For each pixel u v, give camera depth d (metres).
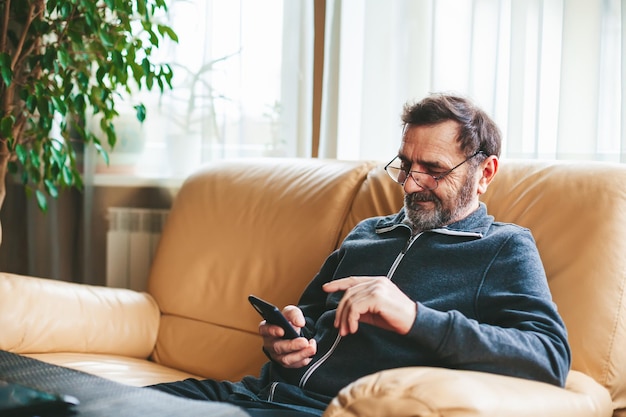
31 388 1.16
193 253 2.31
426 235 1.65
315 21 2.68
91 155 3.10
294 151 2.78
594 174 1.70
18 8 2.63
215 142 2.91
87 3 2.48
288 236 2.10
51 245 3.21
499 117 2.24
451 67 2.33
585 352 1.53
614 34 2.08
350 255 1.75
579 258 1.60
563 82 2.09
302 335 1.67
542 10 2.15
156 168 3.05
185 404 1.13
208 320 2.21
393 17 2.47
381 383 1.11
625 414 1.55
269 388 1.60
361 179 2.09
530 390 1.21
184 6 2.94
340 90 2.57
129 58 2.60
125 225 3.08
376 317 1.36
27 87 2.58
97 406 1.11
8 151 2.67
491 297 1.50
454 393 1.09
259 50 2.83
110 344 2.18
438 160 1.59
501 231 1.59
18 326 2.01
